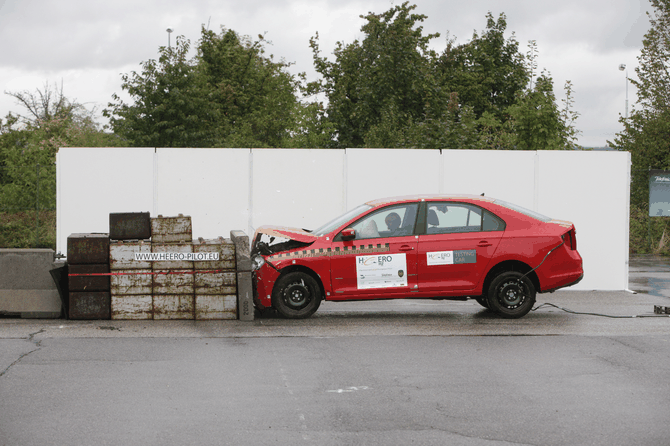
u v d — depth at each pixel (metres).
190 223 10.01
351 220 10.12
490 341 8.63
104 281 9.88
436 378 6.82
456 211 10.19
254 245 10.36
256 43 47.59
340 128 37.31
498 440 5.07
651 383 6.68
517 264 10.30
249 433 5.18
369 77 34.56
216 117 32.97
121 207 13.47
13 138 37.72
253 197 13.65
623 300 12.48
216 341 8.52
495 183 13.82
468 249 10.03
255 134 40.41
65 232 13.40
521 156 13.81
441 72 40.22
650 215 23.09
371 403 5.98
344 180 13.74
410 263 9.98
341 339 8.70
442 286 10.02
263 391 6.33
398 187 13.79
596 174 13.83
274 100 42.31
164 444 4.95
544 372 7.08
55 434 5.14
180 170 13.52
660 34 27.83
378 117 33.69
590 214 13.85
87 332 9.02
